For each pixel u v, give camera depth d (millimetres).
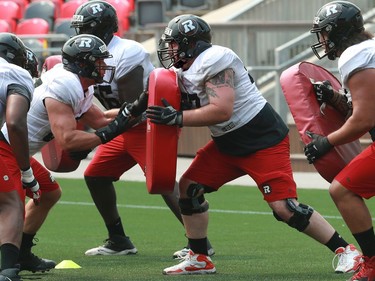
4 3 60562
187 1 60000
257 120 21359
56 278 21500
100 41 21266
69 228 30766
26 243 22531
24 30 57500
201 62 20594
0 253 20469
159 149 20781
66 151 21297
